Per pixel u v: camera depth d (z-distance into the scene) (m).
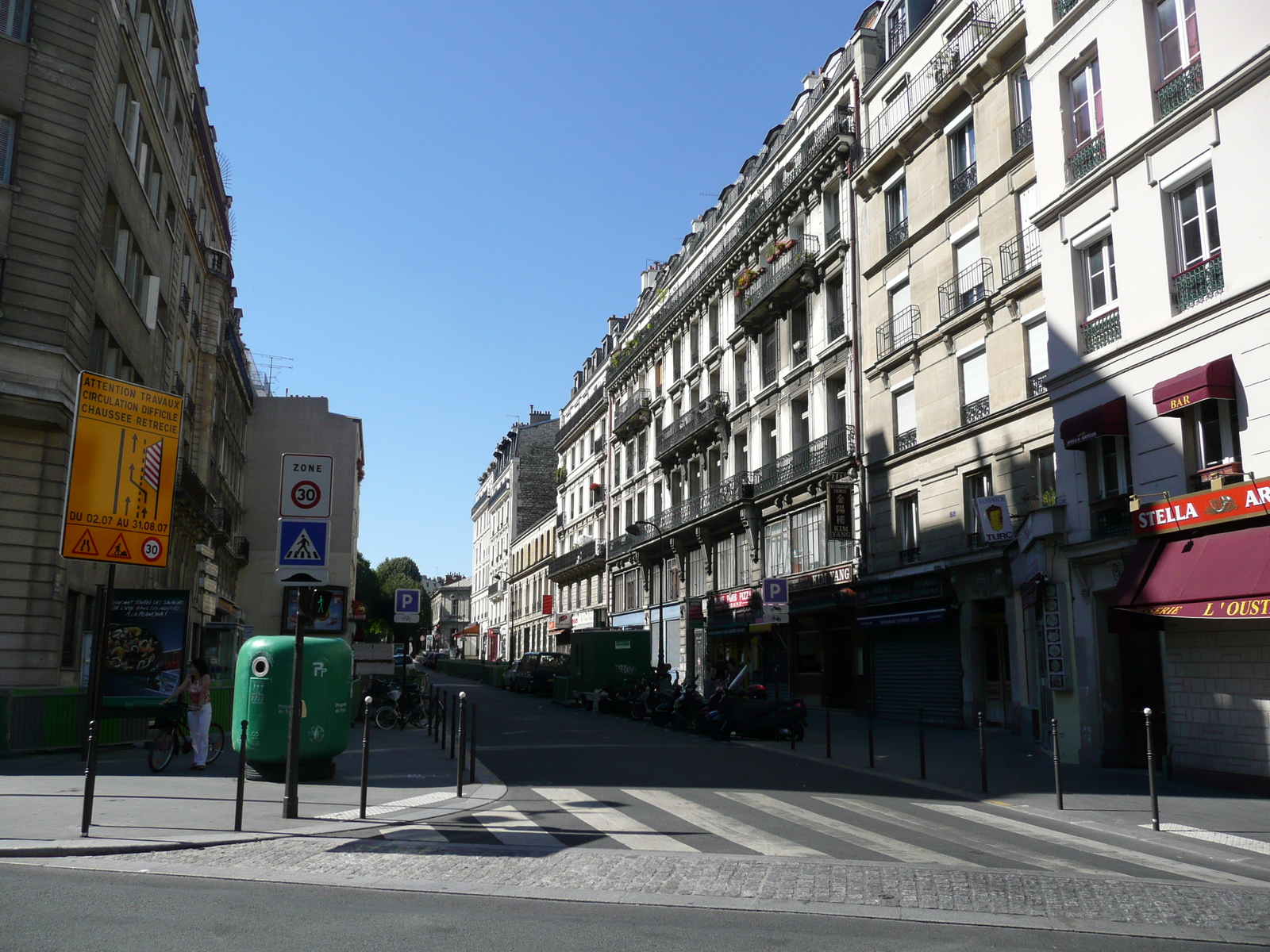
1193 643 13.62
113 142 20.45
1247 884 7.49
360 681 25.34
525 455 82.94
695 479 42.34
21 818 9.38
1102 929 6.09
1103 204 16.11
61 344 17.47
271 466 51.66
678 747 18.11
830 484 27.66
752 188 37.03
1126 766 15.26
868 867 7.81
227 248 39.22
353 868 7.61
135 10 22.20
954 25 24.00
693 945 5.56
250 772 13.04
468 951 5.32
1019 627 20.42
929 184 24.86
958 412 23.12
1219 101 13.72
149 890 6.66
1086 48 16.75
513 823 9.77
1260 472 12.80
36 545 17.00
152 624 17.12
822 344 30.45
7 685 16.42
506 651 82.56
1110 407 15.29
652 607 45.78
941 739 19.61
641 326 51.59
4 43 17.52
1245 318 13.13
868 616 25.95
